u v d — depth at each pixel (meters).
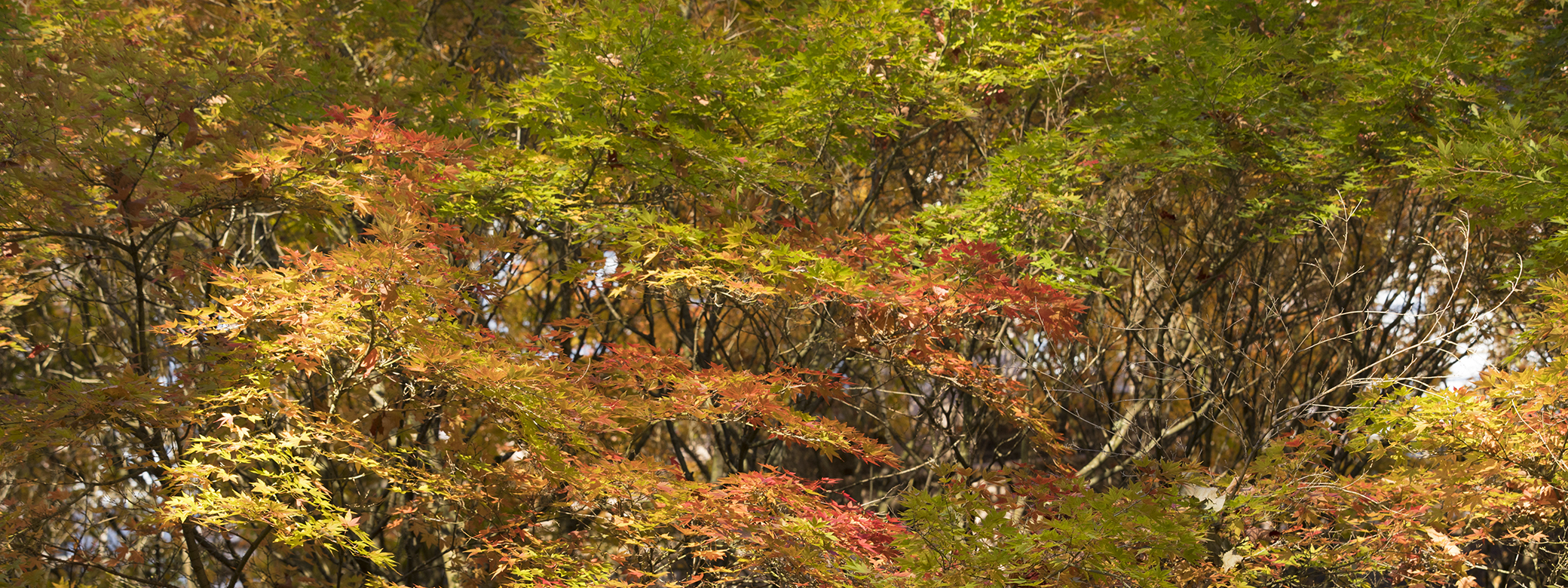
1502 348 8.63
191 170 5.25
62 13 7.02
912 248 6.78
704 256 5.82
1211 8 7.95
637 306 10.38
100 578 7.16
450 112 6.95
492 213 6.58
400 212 4.76
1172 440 9.48
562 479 5.54
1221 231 8.80
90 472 7.43
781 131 7.21
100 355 9.41
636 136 6.40
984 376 6.35
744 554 5.64
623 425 5.97
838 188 8.38
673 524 5.55
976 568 4.79
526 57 9.16
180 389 4.98
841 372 9.66
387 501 8.17
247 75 5.30
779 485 5.43
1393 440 5.84
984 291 5.69
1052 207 6.86
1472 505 5.29
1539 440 5.33
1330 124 7.34
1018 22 7.96
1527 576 7.11
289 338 4.99
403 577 7.38
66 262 8.24
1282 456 5.82
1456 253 8.52
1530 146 5.68
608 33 6.15
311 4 7.97
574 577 5.49
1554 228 7.14
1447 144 6.28
